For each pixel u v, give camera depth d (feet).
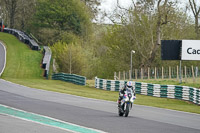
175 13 304.30
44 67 295.89
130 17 305.12
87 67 337.52
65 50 322.34
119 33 319.47
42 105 101.76
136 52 318.24
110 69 335.88
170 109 119.03
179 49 207.62
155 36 315.58
